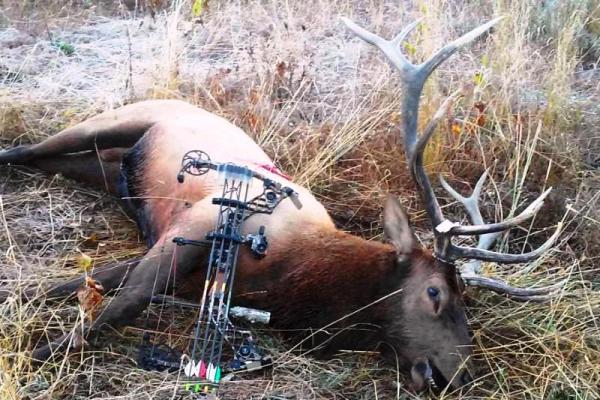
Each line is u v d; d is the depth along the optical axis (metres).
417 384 5.43
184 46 8.78
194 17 9.12
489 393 5.49
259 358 5.29
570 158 7.73
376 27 9.32
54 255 6.12
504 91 7.98
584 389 5.56
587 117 8.44
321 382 5.36
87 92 7.93
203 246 5.47
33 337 5.31
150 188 6.22
